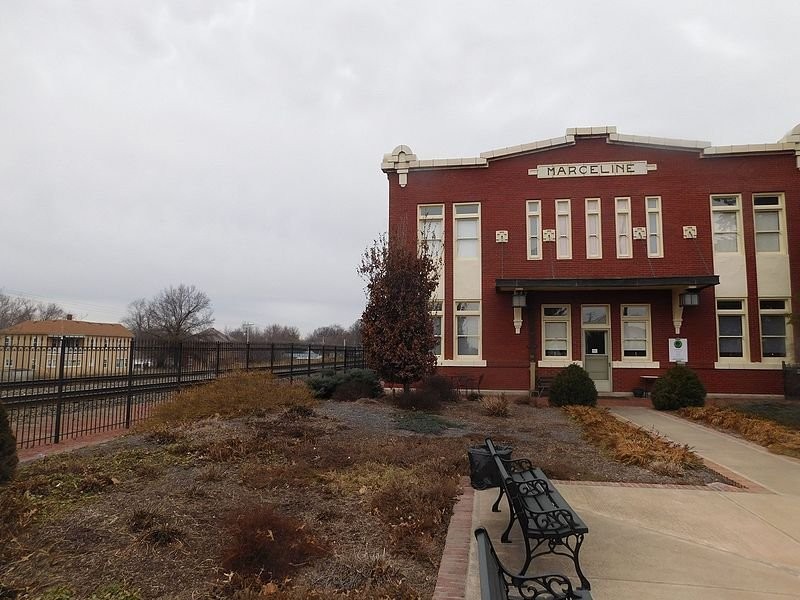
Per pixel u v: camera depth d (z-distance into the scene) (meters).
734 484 6.82
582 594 2.78
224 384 12.92
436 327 18.47
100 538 4.55
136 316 81.75
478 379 17.94
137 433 9.80
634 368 17.48
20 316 69.88
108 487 5.93
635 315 17.81
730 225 17.62
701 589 3.90
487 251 18.48
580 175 18.22
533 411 13.50
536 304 18.19
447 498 5.83
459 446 8.51
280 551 4.24
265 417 10.82
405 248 14.20
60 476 6.29
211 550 4.44
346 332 104.25
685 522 5.34
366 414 11.70
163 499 5.52
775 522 5.37
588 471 7.34
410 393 13.69
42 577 3.90
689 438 10.14
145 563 4.17
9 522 4.74
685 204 17.66
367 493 5.99
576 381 14.41
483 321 18.27
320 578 4.04
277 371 19.70
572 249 18.05
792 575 4.15
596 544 4.75
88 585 3.82
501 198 18.59
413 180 19.11
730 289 17.28
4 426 6.01
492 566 2.46
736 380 16.94
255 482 6.23
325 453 7.70
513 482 4.33
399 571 4.16
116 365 15.87
